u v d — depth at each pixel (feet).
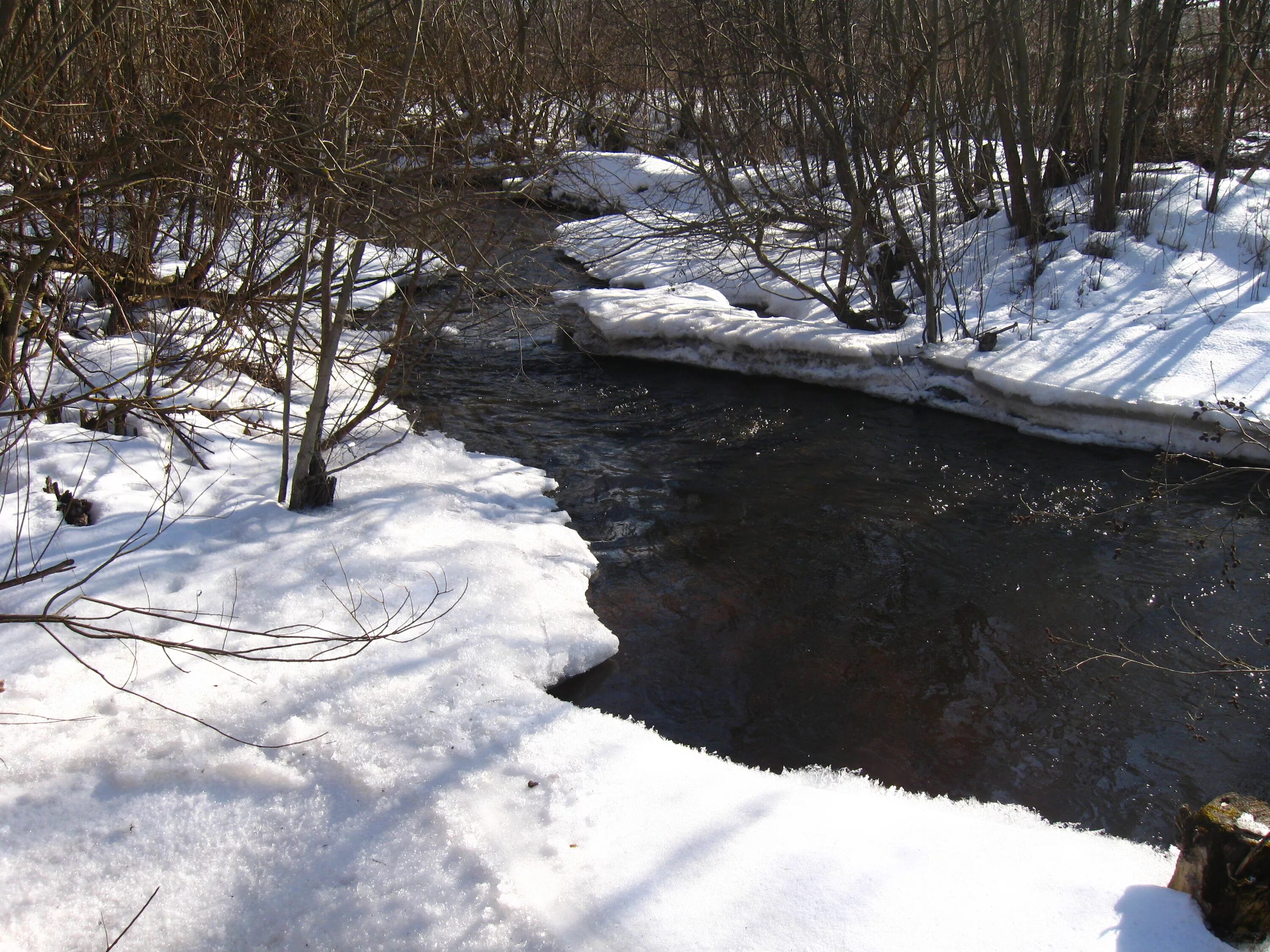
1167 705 16.72
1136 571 21.01
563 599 18.29
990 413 29.35
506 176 22.57
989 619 19.33
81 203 17.17
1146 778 14.97
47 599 14.56
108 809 11.25
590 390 31.99
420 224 17.11
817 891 10.34
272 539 17.90
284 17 17.60
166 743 12.19
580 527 22.65
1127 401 26.73
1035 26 44.55
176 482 19.03
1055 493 24.64
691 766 12.92
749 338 33.32
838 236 34.22
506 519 21.65
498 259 24.59
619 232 47.67
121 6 15.90
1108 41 37.17
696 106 38.42
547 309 37.52
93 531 16.67
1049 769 15.19
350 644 14.88
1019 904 10.10
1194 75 39.50
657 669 17.37
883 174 31.22
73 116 16.65
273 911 10.24
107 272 20.93
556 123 36.29
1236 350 28.19
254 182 17.49
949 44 31.17
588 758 12.78
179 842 10.93
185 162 16.52
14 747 11.76
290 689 13.66
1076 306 32.65
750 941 9.64
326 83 16.69
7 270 18.71
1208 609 19.51
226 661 14.02
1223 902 9.33
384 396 28.60
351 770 12.07
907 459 26.89
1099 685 17.29
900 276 37.47
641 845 11.07
